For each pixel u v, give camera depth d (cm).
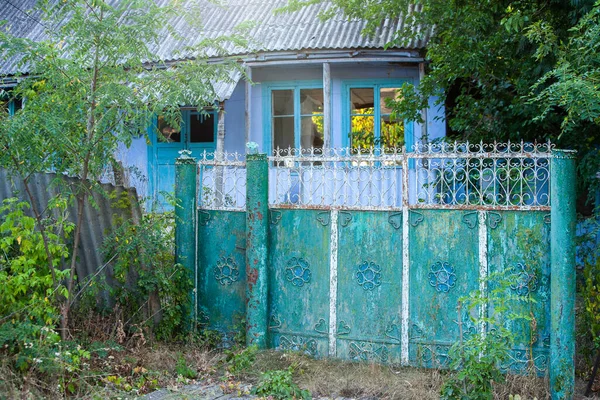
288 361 641
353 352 654
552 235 567
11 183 611
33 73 582
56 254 602
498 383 564
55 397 512
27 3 1456
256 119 1273
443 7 950
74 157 593
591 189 827
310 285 674
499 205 606
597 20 660
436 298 626
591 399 556
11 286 536
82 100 586
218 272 717
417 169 643
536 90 806
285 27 1225
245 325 693
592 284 598
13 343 520
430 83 956
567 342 554
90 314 646
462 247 619
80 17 581
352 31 1180
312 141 1259
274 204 689
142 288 683
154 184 1305
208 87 641
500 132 903
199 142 1302
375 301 649
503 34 851
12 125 511
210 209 722
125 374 599
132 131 609
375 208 651
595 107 598
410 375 602
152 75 627
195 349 685
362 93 1237
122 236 673
